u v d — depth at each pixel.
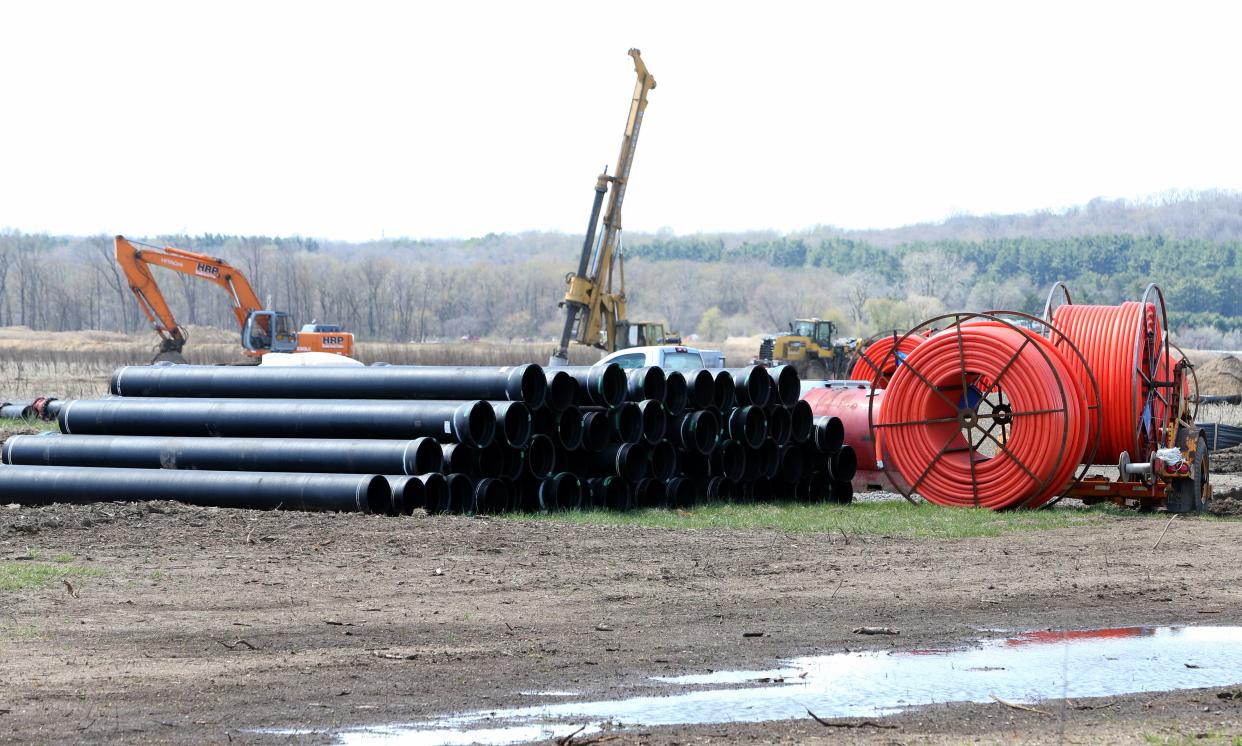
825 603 43.25
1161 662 35.28
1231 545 57.81
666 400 72.50
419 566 48.97
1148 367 75.56
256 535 54.88
